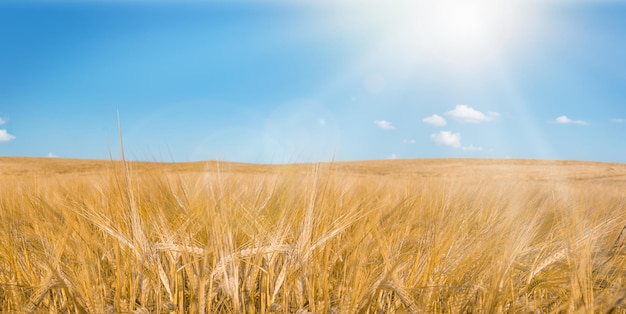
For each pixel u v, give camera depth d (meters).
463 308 1.54
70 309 1.59
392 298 1.71
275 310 1.56
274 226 1.93
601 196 3.55
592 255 1.92
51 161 52.41
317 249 1.70
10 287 1.55
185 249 1.70
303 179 2.53
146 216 2.04
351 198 3.05
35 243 1.98
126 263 1.65
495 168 41.44
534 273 1.81
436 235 1.74
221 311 1.64
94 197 2.68
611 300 1.43
